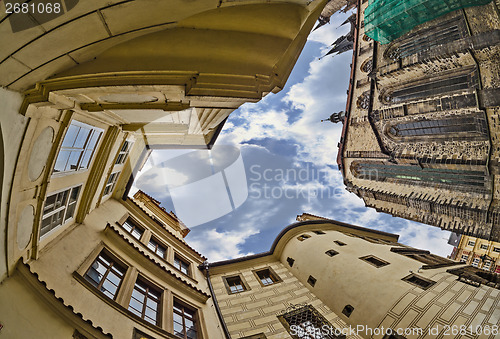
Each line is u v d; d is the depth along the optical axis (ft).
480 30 63.16
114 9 16.11
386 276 49.29
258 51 23.29
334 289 53.31
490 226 67.92
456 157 72.64
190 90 21.17
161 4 17.31
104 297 31.91
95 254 38.78
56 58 18.30
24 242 26.61
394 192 95.14
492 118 62.59
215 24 21.70
